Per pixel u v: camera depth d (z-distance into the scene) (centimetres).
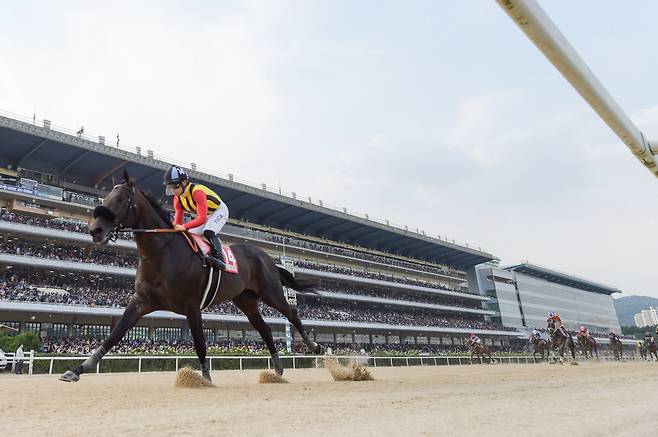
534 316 7975
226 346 3647
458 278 6919
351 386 587
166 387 618
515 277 7981
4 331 2755
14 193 3250
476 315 6862
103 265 3303
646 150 322
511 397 399
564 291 9025
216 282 654
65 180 3775
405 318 5466
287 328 4078
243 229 4628
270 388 558
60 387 632
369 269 5806
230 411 320
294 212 5072
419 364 3472
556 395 415
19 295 2883
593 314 9725
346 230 5684
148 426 258
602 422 251
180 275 606
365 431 231
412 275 6356
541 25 189
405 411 308
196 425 260
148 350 3027
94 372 2028
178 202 671
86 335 3288
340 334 4916
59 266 3108
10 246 3116
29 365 2025
